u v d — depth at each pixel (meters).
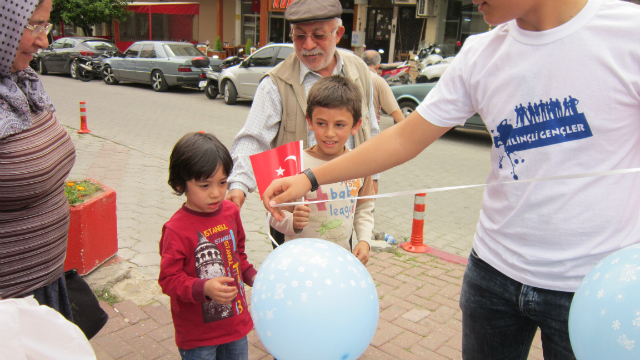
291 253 1.40
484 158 8.34
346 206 2.23
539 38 1.35
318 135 2.14
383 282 3.81
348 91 2.09
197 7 24.42
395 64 14.32
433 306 3.46
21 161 1.61
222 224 1.99
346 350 1.31
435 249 4.54
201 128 9.84
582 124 1.33
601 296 1.15
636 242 1.38
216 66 14.77
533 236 1.45
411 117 1.69
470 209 5.81
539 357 2.91
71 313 2.01
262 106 2.52
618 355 1.09
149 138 8.71
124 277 3.50
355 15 19.94
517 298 1.54
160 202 5.34
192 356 1.94
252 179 2.44
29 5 1.52
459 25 18.39
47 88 14.55
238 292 2.04
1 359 1.08
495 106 1.49
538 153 1.41
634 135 1.33
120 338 2.84
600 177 1.34
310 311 1.26
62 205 1.87
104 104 12.23
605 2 1.31
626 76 1.27
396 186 6.59
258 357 2.80
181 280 1.80
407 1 18.50
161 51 15.11
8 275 1.70
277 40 22.30
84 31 22.33
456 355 2.90
